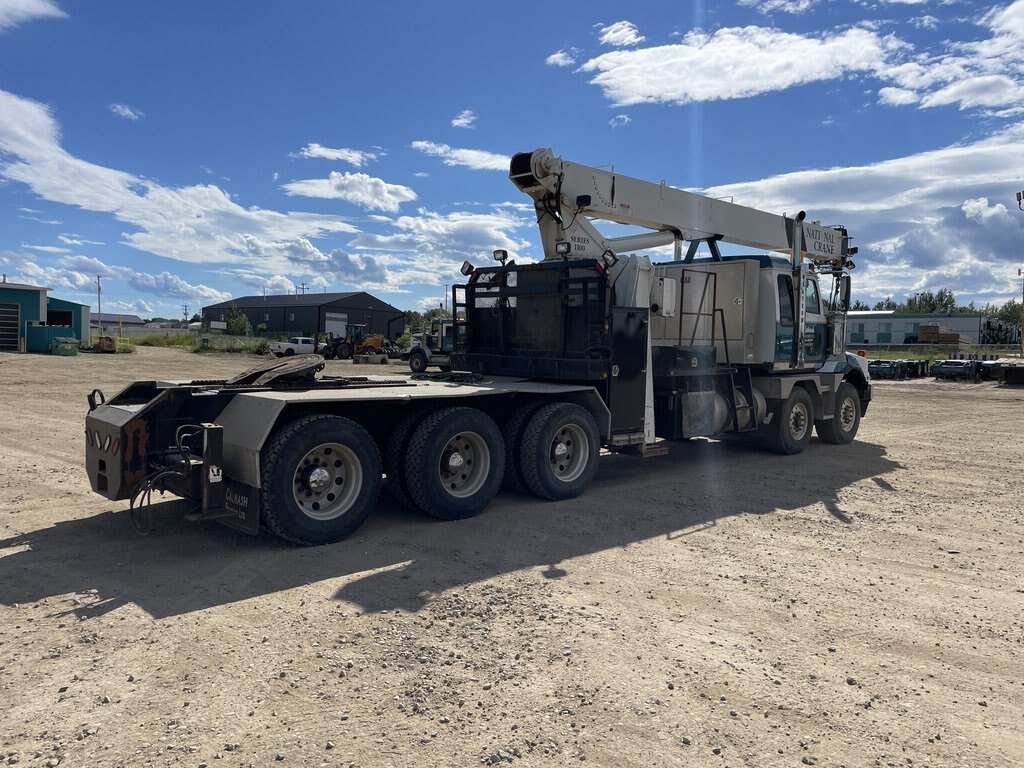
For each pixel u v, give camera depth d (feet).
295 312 300.81
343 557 19.03
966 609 15.98
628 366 27.45
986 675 12.87
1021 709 11.71
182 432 20.20
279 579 17.26
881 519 23.91
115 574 17.52
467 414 23.30
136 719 10.86
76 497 25.34
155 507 24.11
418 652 13.33
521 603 15.85
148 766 9.67
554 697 11.76
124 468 19.48
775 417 36.55
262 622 14.65
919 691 12.25
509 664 12.91
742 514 24.40
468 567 18.31
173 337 209.77
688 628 14.67
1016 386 94.22
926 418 56.80
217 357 155.02
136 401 22.85
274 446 19.19
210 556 18.98
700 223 34.68
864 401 43.27
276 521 19.11
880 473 32.30
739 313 35.53
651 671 12.74
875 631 14.71
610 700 11.69
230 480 19.70
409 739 10.45
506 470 25.96
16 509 23.61
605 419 27.17
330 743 10.29
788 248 40.01
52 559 18.61
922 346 172.86
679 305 34.12
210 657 13.00
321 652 13.26
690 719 11.16
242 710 11.18
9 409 51.29
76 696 11.54
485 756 10.05
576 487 26.35
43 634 13.97
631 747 10.36
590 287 27.20
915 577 18.08
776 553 19.99
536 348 29.40
